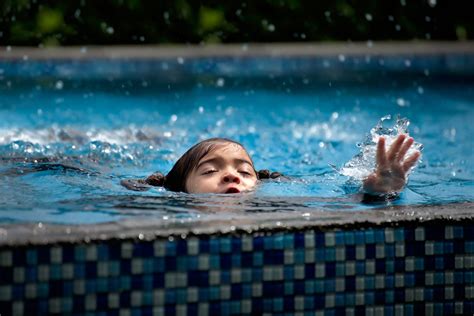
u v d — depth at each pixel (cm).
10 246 570
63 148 1123
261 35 2111
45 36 2006
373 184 777
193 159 873
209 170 851
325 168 1059
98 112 1447
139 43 2061
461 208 701
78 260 580
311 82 1766
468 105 1545
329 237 632
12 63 1802
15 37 1988
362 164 853
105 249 585
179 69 1870
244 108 1509
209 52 1908
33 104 1500
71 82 1722
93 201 746
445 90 1689
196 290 604
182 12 2062
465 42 2111
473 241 662
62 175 903
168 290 598
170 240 598
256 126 1370
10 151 1088
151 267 594
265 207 714
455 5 2159
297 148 1209
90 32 2028
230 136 1288
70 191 809
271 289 620
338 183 862
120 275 588
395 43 2097
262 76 1819
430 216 661
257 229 617
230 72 1862
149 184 874
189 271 602
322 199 760
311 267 628
